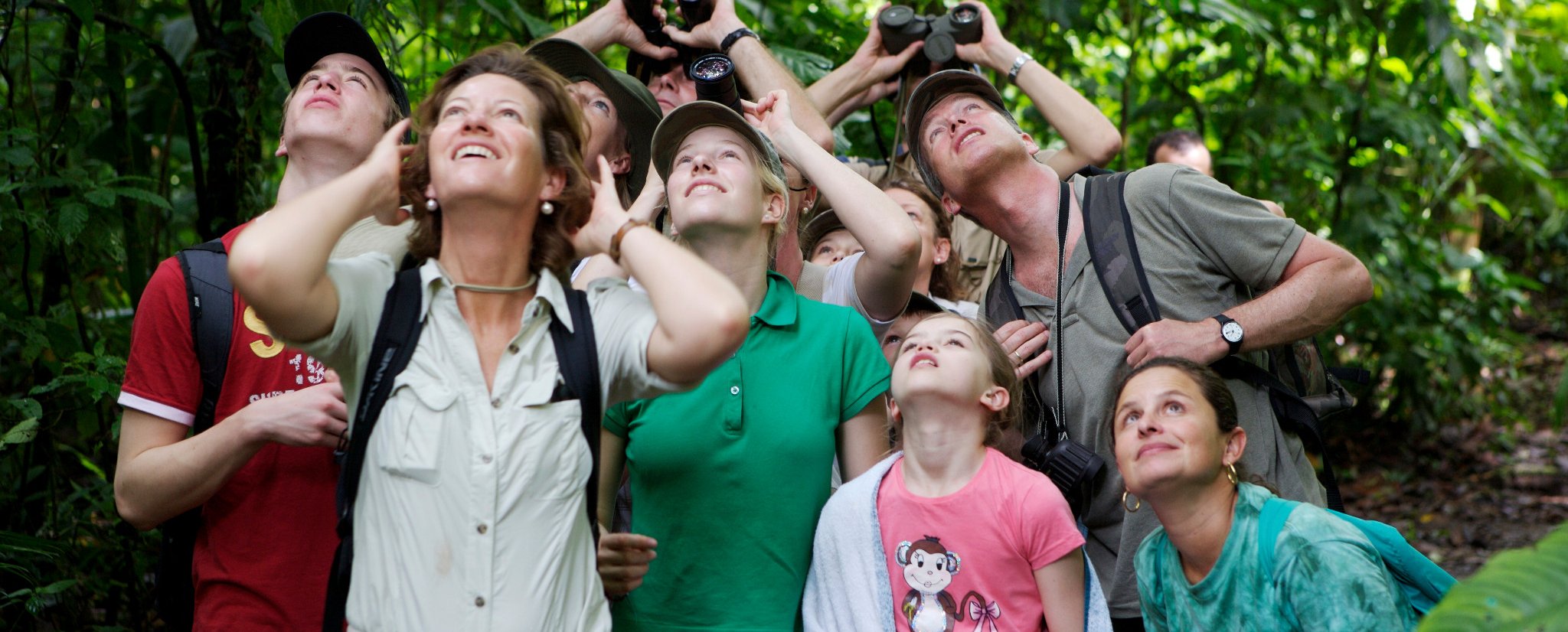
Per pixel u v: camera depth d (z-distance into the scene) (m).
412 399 1.67
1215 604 2.15
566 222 1.84
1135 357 2.62
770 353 2.32
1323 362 2.93
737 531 2.22
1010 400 2.42
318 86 2.50
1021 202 2.89
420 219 1.82
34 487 3.64
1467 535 5.93
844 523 2.30
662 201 2.57
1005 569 2.25
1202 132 5.88
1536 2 6.75
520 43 4.29
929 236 3.39
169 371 2.25
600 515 2.30
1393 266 6.65
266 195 4.26
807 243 3.43
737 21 3.48
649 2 3.49
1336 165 6.24
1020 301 2.92
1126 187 2.82
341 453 2.12
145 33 3.78
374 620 1.64
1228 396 2.23
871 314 2.73
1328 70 6.33
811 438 2.28
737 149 2.41
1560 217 7.91
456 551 1.63
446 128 1.73
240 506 2.25
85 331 3.65
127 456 2.23
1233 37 5.57
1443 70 5.44
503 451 1.65
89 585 3.40
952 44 3.71
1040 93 3.63
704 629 2.20
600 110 2.95
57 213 3.30
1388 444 7.41
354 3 3.27
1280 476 2.65
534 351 1.72
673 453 2.22
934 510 2.28
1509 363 8.74
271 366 2.27
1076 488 2.65
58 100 3.68
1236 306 2.74
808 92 3.79
